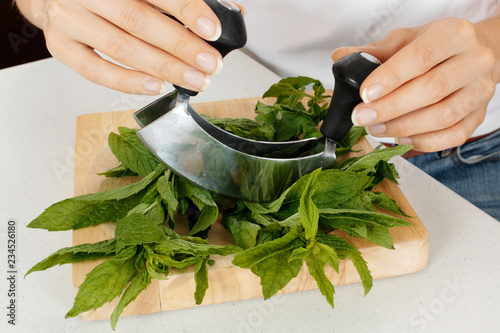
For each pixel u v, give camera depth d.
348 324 0.56
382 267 0.59
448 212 0.66
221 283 0.56
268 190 0.60
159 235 0.53
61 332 0.55
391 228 0.59
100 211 0.58
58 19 0.57
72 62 0.59
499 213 0.86
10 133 0.75
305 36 0.86
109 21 0.56
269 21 0.85
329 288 0.52
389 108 0.56
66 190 0.68
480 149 0.85
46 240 0.63
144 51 0.55
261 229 0.57
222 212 0.62
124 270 0.53
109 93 0.81
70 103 0.79
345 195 0.57
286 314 0.57
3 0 1.15
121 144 0.62
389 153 0.60
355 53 0.57
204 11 0.52
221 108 0.74
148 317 0.56
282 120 0.68
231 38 0.53
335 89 0.57
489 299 0.58
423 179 0.70
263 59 0.90
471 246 0.62
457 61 0.57
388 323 0.56
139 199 0.60
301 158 0.59
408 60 0.55
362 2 0.82
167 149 0.57
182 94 0.56
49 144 0.74
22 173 0.70
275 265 0.53
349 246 0.56
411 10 0.83
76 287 0.54
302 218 0.53
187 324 0.56
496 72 0.68
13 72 0.84
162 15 0.54
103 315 0.56
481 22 0.69
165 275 0.55
